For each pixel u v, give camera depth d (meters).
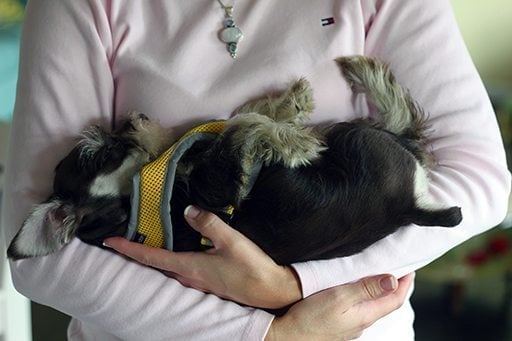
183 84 1.31
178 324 1.20
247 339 1.21
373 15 1.39
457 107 1.37
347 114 1.41
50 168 1.29
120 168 1.30
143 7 1.36
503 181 1.36
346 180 1.28
